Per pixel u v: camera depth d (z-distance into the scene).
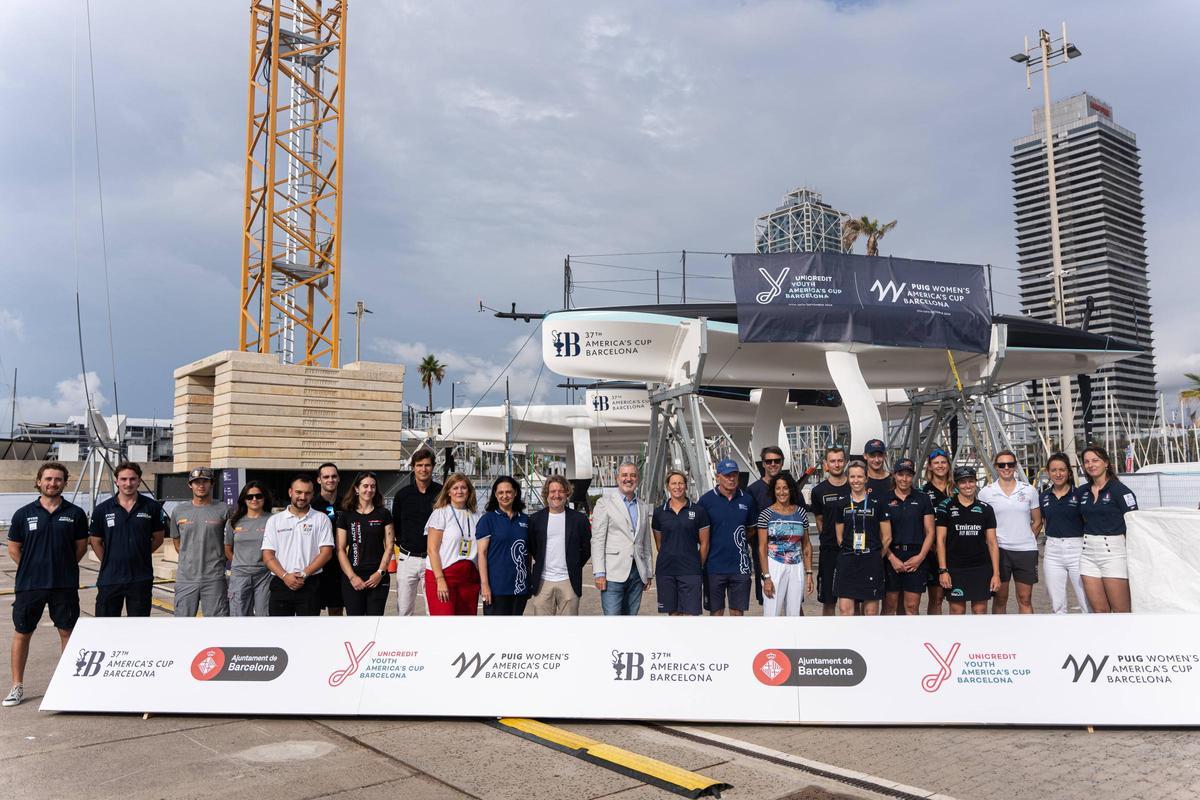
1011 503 7.95
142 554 7.23
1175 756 4.99
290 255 27.14
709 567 7.62
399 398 22.84
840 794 4.42
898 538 7.64
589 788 4.55
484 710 5.93
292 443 21.19
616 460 68.19
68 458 39.56
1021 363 27.19
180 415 23.27
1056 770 4.76
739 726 5.75
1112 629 5.77
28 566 6.71
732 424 44.56
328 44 27.48
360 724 5.88
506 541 7.16
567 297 25.03
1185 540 7.18
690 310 23.61
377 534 7.43
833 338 20.53
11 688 7.09
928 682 5.74
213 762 5.02
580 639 6.09
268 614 7.43
